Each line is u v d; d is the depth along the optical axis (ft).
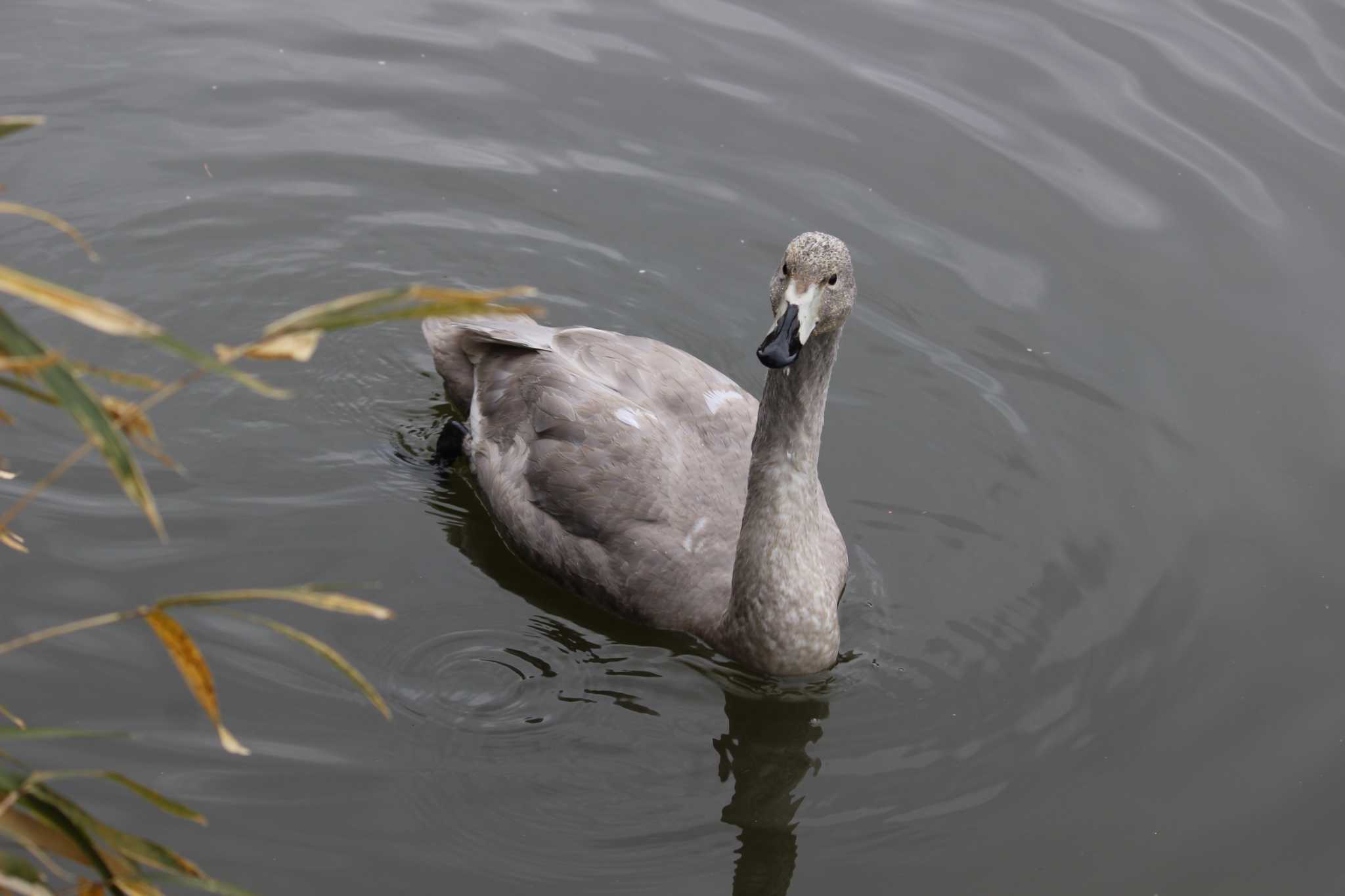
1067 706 25.34
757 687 25.86
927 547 28.99
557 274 35.81
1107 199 37.14
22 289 11.51
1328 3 43.57
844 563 27.73
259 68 40.81
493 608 27.40
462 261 36.11
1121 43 42.04
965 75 40.91
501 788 22.94
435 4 43.29
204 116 39.27
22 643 13.69
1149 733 24.80
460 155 38.86
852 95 40.29
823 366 23.84
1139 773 23.94
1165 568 28.48
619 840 22.21
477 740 23.86
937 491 30.42
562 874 21.45
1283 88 40.50
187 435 30.27
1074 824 22.94
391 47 41.93
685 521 27.68
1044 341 33.81
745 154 38.68
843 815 23.03
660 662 26.43
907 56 41.63
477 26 42.78
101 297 34.06
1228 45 41.98
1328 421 31.83
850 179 37.83
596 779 23.38
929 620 27.30
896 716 25.17
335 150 38.65
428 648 25.89
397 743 23.47
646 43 42.19
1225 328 34.01
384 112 39.96
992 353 33.60
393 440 31.48
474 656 25.88
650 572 27.14
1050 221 36.68
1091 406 32.32
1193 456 31.14
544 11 43.24
